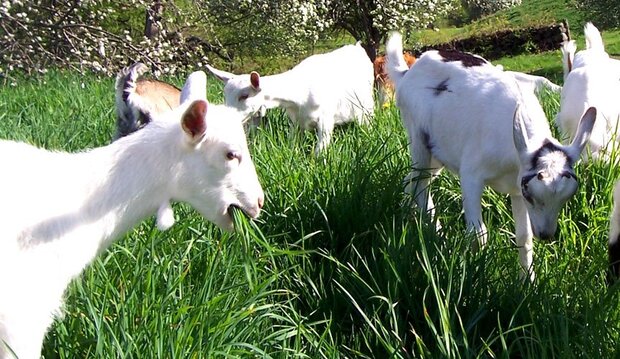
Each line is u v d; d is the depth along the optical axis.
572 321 1.59
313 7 7.65
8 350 1.29
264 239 1.74
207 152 1.40
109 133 2.84
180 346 1.40
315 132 3.42
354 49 3.72
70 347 1.43
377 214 1.99
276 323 1.73
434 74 2.32
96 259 1.61
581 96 2.71
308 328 1.69
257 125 3.28
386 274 1.75
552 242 2.11
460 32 12.45
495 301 1.71
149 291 1.55
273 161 2.33
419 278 1.74
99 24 6.57
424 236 1.84
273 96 3.24
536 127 1.99
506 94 2.09
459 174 2.19
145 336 1.43
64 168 1.37
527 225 2.04
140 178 1.38
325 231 1.99
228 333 1.49
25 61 5.19
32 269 1.31
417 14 8.41
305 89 3.31
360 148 2.48
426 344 1.67
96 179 1.37
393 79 2.57
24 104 3.47
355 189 2.04
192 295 1.61
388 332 1.65
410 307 1.71
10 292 1.28
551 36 10.98
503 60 10.77
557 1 13.33
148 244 1.72
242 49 8.16
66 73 4.93
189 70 6.20
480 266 1.75
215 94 3.90
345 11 8.42
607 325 1.61
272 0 7.46
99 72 5.23
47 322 1.34
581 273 1.92
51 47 5.62
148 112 2.65
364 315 1.59
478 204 2.09
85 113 3.12
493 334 1.68
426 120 2.29
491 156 2.06
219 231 1.88
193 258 1.71
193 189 1.42
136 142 1.39
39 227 1.32
